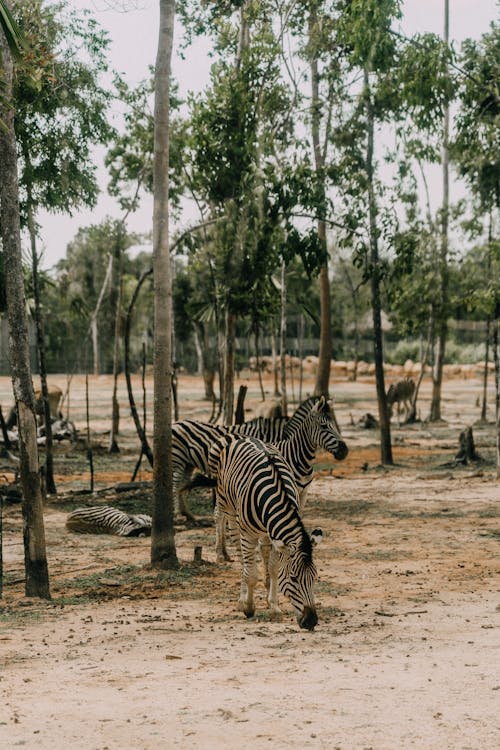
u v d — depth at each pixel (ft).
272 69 64.64
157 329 41.86
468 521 53.16
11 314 36.09
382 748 17.19
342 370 248.93
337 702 20.26
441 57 63.00
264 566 33.22
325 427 40.65
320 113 77.82
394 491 66.23
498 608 31.50
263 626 29.68
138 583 38.09
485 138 71.41
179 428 52.08
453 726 18.39
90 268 225.97
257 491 29.12
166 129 42.73
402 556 42.86
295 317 236.22
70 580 38.75
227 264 62.75
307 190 61.67
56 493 65.46
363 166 79.15
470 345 293.43
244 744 17.62
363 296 254.47
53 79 45.09
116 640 27.86
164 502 41.04
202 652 25.94
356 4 61.72
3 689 22.12
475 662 23.77
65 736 18.29
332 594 34.65
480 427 119.14
